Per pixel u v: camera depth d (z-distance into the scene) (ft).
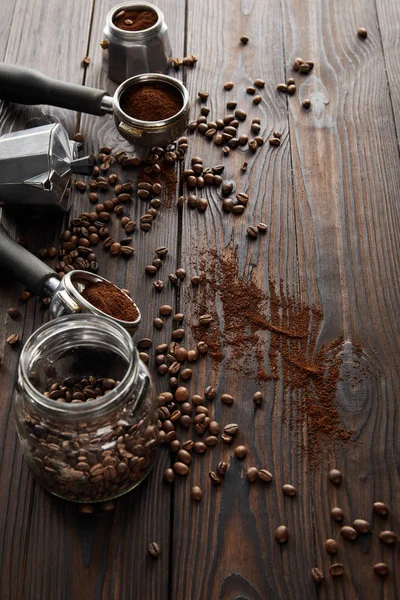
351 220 2.95
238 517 2.38
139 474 2.34
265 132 3.16
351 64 3.35
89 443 2.22
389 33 3.44
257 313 2.73
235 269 2.83
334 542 2.33
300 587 2.29
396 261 2.85
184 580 2.30
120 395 2.19
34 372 2.36
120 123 2.97
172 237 2.89
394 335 2.70
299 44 3.41
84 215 2.91
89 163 2.88
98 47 3.37
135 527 2.36
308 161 3.09
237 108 3.22
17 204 2.91
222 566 2.32
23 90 3.05
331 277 2.81
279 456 2.47
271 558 2.33
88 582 2.30
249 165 3.07
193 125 3.14
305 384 2.59
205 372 2.61
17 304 2.73
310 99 3.25
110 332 2.33
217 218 2.94
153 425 2.32
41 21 3.44
